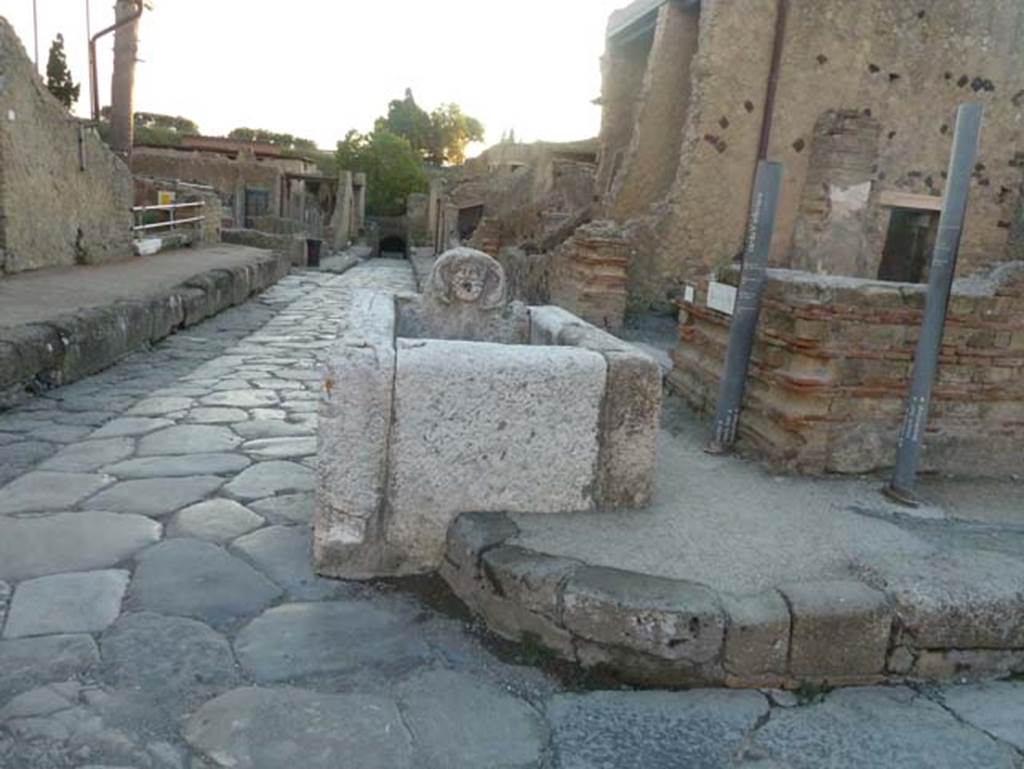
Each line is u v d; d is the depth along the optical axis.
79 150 11.91
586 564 2.83
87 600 2.94
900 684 2.69
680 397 5.50
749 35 10.00
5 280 9.28
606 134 13.55
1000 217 11.12
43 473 4.29
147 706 2.37
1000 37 10.67
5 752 2.14
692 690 2.61
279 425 5.48
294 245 21.62
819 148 10.33
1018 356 4.07
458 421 3.16
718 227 10.32
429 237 35.09
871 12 10.27
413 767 2.20
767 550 3.04
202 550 3.41
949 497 3.81
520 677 2.64
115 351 7.27
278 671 2.58
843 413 3.98
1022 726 2.49
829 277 4.22
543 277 11.16
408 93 55.56
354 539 3.18
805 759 2.30
